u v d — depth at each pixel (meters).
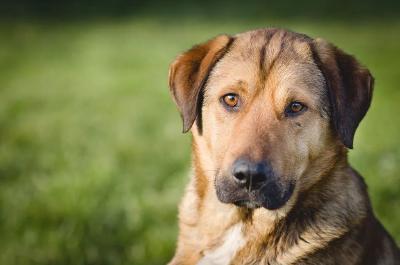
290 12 36.53
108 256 7.92
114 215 8.82
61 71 22.66
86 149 12.42
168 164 11.30
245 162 5.28
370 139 12.87
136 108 16.78
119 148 12.39
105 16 36.56
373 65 22.28
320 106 5.72
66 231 8.31
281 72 5.70
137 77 21.31
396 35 29.11
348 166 6.01
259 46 5.92
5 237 8.34
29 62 24.48
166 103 17.45
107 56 25.48
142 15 36.72
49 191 9.47
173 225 8.63
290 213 5.65
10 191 9.71
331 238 5.56
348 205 5.71
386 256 5.97
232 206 5.79
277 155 5.40
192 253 6.02
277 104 5.62
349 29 31.19
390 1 38.47
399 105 16.72
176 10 37.72
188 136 13.03
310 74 5.76
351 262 5.56
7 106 17.03
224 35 6.23
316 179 5.70
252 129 5.46
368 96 5.84
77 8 38.31
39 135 13.67
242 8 37.69
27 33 31.27
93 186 9.63
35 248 8.00
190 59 6.14
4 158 11.61
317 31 30.27
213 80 5.92
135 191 9.72
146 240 8.16
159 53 25.84
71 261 7.85
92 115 15.97
